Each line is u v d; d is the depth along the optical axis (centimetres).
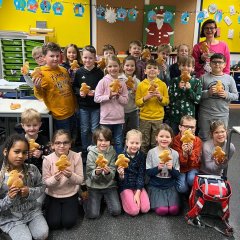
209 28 318
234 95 269
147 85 264
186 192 223
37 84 237
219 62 268
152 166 216
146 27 526
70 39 529
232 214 210
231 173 274
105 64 296
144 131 267
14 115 240
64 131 201
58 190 195
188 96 265
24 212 175
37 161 211
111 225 196
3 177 170
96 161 198
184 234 187
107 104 258
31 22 515
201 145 229
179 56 304
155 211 209
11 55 496
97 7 515
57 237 182
